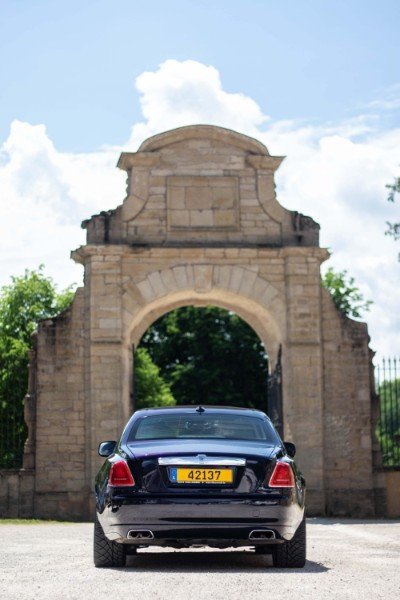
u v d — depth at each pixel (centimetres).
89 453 3275
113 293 3331
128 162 3419
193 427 1451
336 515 3356
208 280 3378
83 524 3006
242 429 1452
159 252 3359
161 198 3416
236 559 1515
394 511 3388
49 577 1266
